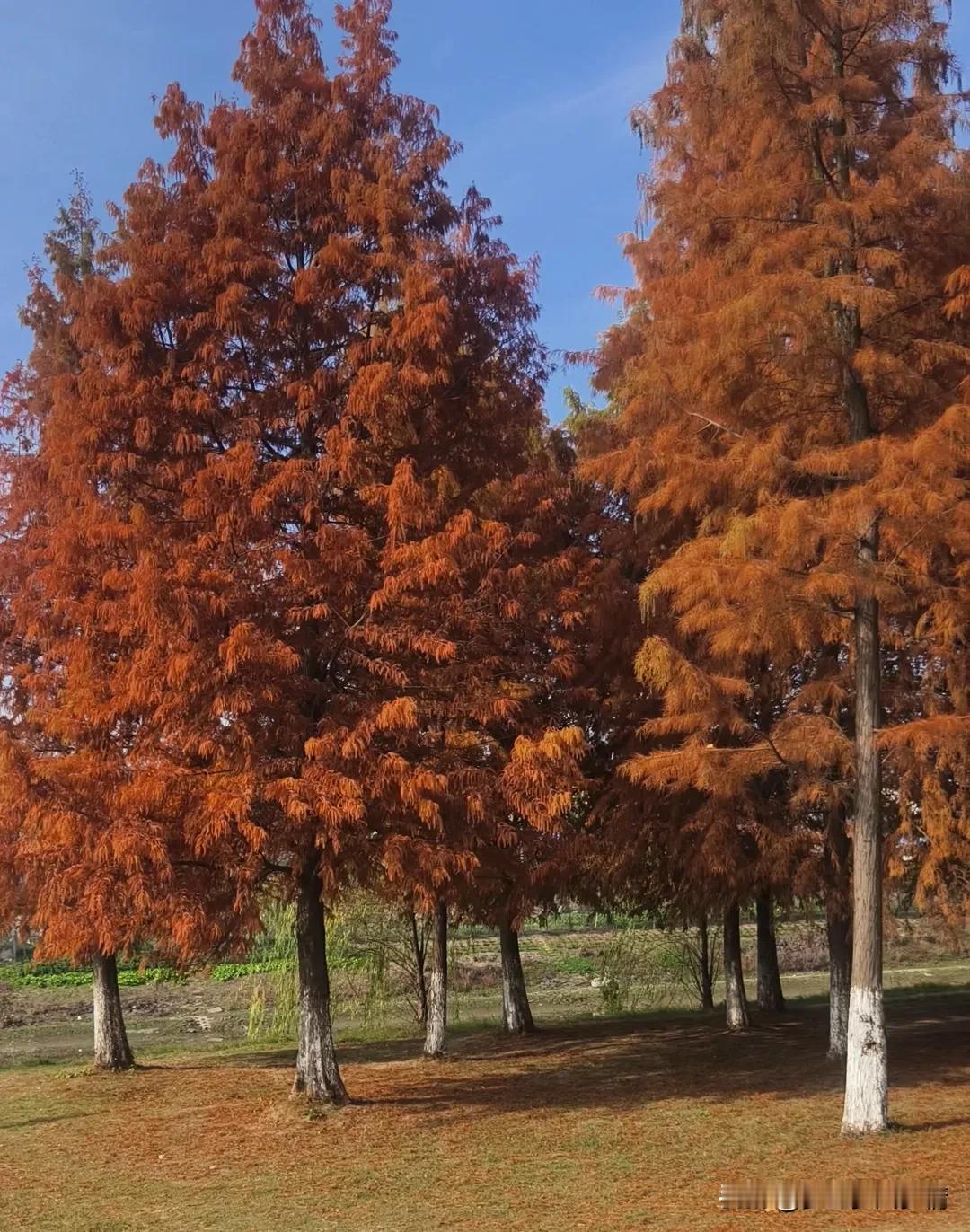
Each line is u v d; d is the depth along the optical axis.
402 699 10.63
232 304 12.04
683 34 12.16
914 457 9.19
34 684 13.03
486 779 11.79
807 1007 23.69
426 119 14.16
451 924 22.02
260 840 10.16
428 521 11.68
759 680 13.27
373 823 11.72
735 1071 14.83
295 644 11.84
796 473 10.58
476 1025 24.17
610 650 14.11
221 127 13.27
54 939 10.46
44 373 17.56
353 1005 26.11
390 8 14.04
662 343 11.61
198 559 11.11
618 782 14.19
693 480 10.57
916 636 11.23
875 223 10.54
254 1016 23.91
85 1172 11.07
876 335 10.88
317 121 13.13
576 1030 21.23
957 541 9.49
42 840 11.23
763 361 10.59
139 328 12.23
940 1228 7.27
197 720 11.09
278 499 11.83
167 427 12.34
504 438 14.10
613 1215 8.28
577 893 17.80
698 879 14.48
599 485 13.90
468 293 13.84
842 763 11.39
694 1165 9.68
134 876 10.20
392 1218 8.64
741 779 10.98
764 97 10.98
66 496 12.38
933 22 11.02
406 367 11.94
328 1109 13.08
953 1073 13.59
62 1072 18.45
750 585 9.73
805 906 15.14
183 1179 10.48
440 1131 11.84
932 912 11.72
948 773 12.09
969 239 10.53
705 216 11.16
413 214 13.26
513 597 12.72
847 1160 9.38
